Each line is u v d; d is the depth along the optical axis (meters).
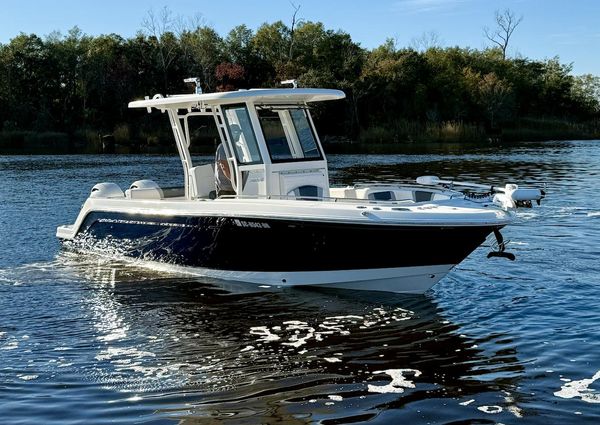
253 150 9.87
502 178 25.69
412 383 6.31
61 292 9.59
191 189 10.93
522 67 104.12
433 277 8.93
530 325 7.89
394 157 39.94
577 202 18.44
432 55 90.94
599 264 10.92
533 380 6.32
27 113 71.00
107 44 75.19
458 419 5.58
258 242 9.36
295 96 10.02
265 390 6.19
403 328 7.86
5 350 7.21
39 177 27.39
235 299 9.09
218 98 9.58
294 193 10.00
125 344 7.41
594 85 117.19
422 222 8.27
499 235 8.61
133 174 28.58
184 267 10.43
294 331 7.79
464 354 7.02
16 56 74.81
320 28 90.38
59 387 6.26
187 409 5.81
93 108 72.88
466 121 80.25
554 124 81.75
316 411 5.76
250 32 86.81
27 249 12.61
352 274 9.07
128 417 5.66
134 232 10.96
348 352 7.12
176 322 8.16
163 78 74.88
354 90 70.94
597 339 7.35
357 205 8.85
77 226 12.10
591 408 5.73
